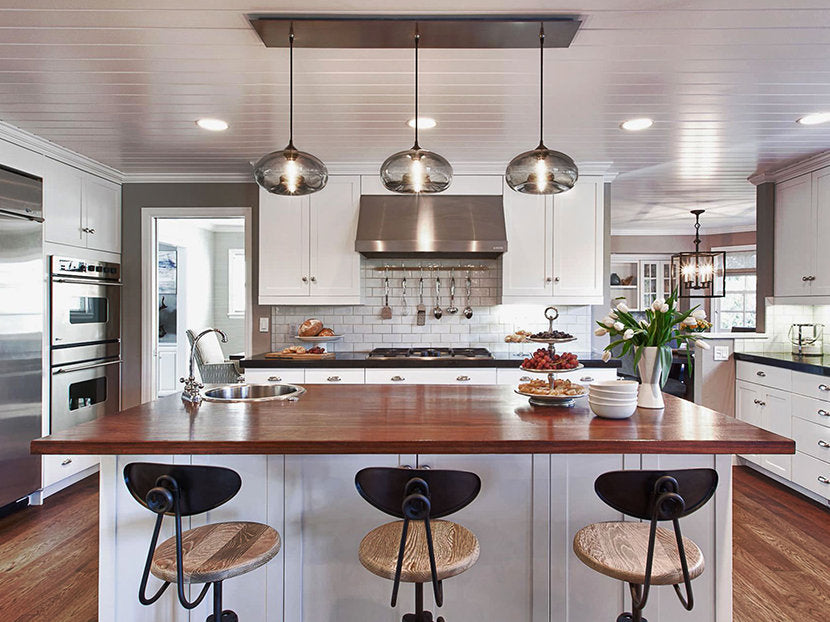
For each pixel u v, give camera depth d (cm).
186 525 189
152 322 426
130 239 425
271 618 190
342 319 436
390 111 289
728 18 195
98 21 197
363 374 370
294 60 229
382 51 220
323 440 168
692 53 222
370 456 191
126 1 184
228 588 190
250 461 191
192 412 213
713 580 190
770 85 254
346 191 399
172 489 144
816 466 338
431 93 264
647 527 173
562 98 270
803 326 424
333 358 374
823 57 226
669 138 337
